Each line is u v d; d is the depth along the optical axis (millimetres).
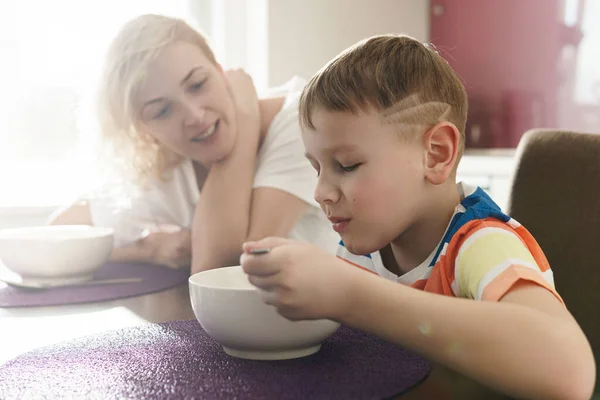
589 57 2400
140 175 1651
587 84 2408
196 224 1551
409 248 882
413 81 778
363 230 786
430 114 785
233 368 616
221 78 1544
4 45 2197
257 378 586
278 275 585
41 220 2205
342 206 784
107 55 1524
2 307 959
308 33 2590
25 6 2199
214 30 2607
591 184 1081
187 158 1664
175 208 1702
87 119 1720
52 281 1128
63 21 2229
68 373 611
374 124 750
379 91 751
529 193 1123
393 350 670
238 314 625
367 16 2729
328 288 590
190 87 1482
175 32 1471
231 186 1570
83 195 1797
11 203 2217
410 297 596
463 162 2445
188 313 890
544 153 1129
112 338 739
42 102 2240
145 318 866
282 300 593
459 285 745
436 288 806
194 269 1423
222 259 1517
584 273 1062
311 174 1599
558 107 2514
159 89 1448
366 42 824
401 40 838
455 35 2844
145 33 1452
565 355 562
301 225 1594
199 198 1644
